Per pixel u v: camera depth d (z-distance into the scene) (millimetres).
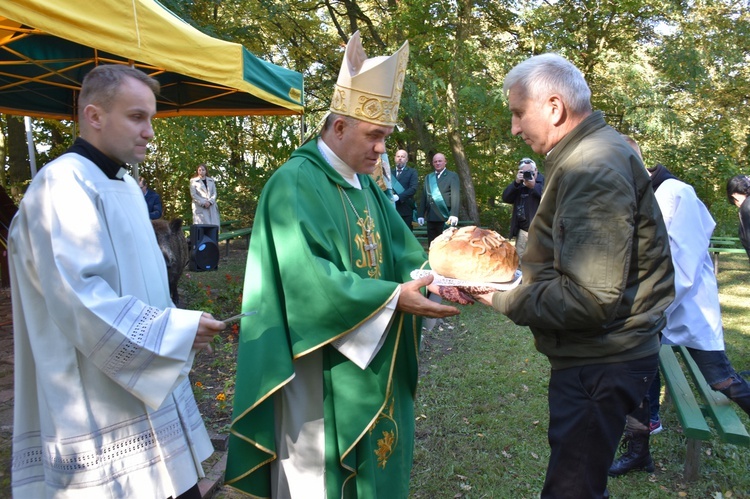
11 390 4156
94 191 1701
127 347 1618
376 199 2600
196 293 7488
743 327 6297
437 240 2221
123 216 1800
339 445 2164
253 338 2068
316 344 2006
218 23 12438
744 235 4727
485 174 16922
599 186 1764
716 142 14625
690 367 3629
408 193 8953
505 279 2092
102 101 1744
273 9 13406
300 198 2104
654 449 3533
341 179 2287
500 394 4398
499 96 13008
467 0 13445
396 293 2014
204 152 13891
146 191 9102
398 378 2443
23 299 1687
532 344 5621
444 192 8766
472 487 3148
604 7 14172
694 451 3137
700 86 14750
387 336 2199
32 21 3141
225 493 2963
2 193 6707
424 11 13352
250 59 5336
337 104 2240
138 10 3840
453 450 3551
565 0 15164
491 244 2121
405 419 2479
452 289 2100
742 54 14602
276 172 2188
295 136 15609
